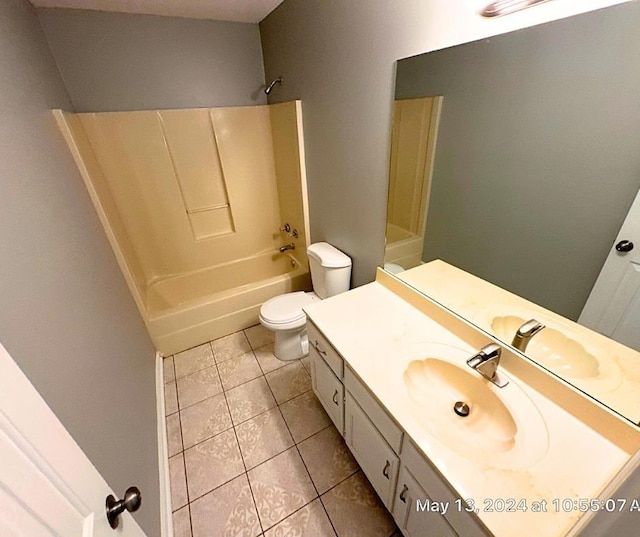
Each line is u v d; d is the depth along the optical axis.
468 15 0.99
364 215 1.78
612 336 0.86
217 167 2.71
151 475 1.34
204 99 2.49
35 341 0.70
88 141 2.16
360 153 1.66
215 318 2.47
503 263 1.11
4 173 0.86
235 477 1.52
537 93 0.88
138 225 2.58
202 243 2.90
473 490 0.76
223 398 1.97
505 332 1.14
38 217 0.99
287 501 1.42
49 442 0.45
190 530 1.33
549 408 0.94
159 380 2.04
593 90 0.76
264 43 2.41
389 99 1.37
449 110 1.15
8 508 0.36
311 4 1.68
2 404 0.37
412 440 0.90
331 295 2.16
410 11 1.15
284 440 1.70
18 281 0.71
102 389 1.05
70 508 0.47
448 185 1.25
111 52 2.11
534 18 0.84
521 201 1.00
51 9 1.88
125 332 1.61
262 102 2.70
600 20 0.72
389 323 1.40
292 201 2.68
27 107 1.27
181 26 2.23
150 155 2.44
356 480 1.49
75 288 1.09
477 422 1.04
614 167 0.77
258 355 2.34
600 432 0.86
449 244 1.31
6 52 1.23
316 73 1.82
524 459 0.82
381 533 1.30
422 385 1.17
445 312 1.33
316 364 1.62
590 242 0.86
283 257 3.21
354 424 1.34
